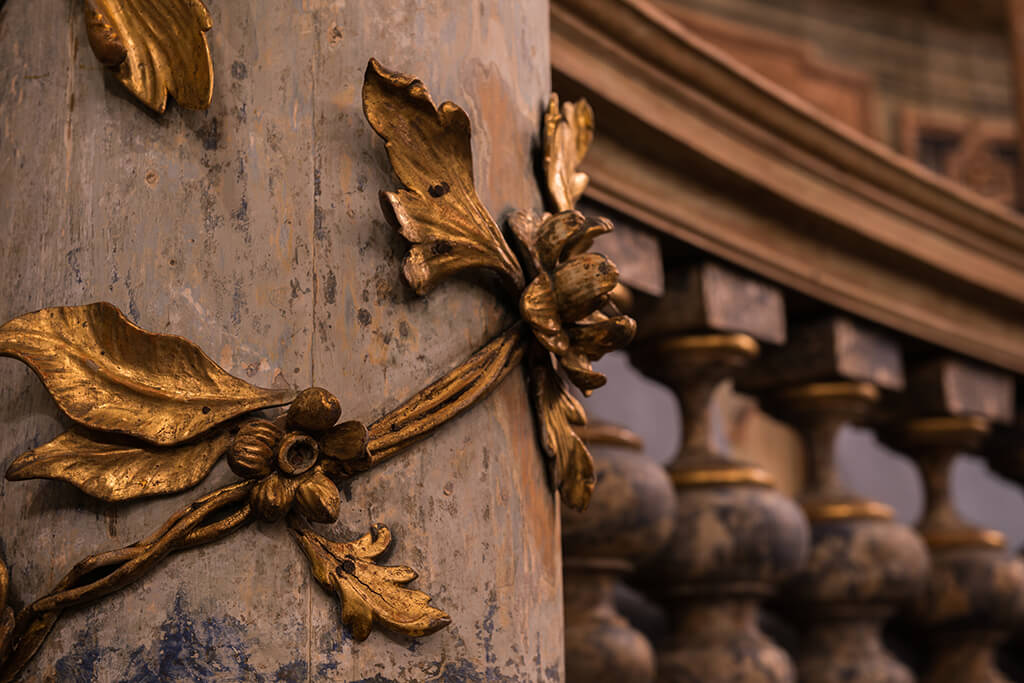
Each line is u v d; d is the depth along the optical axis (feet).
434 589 5.60
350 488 5.58
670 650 8.54
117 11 5.71
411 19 5.85
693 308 8.84
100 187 5.69
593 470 5.95
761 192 9.05
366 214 5.70
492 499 5.72
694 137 8.42
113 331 5.55
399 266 5.70
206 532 5.48
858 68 30.27
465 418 5.72
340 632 5.51
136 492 5.49
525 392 5.86
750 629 8.62
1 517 5.66
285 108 5.71
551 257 5.83
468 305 5.77
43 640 5.50
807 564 9.35
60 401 5.50
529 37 6.12
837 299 9.87
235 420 5.54
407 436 5.60
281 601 5.49
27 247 5.75
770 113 8.84
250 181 5.67
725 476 8.52
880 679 9.43
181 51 5.67
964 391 11.22
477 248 5.73
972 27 31.53
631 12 7.68
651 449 16.69
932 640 10.74
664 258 9.00
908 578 9.40
